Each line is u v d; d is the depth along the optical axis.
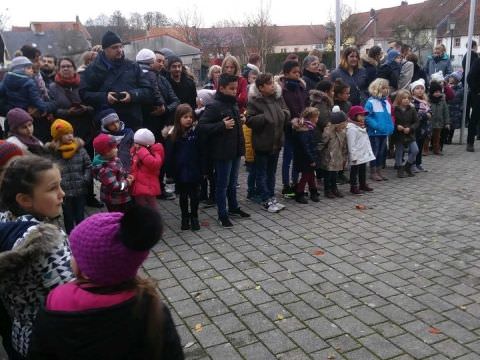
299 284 4.11
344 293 3.92
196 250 4.98
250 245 5.07
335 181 6.83
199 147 5.41
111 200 5.03
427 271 4.30
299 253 4.80
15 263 1.80
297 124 6.32
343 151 6.73
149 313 1.51
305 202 6.56
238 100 7.91
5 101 6.23
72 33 46.19
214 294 3.98
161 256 4.85
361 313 3.59
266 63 33.28
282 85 6.76
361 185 7.13
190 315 3.65
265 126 6.00
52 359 1.54
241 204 6.63
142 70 6.43
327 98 6.78
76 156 5.07
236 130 5.57
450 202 6.43
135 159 5.23
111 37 6.06
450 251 4.74
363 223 5.66
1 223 2.07
